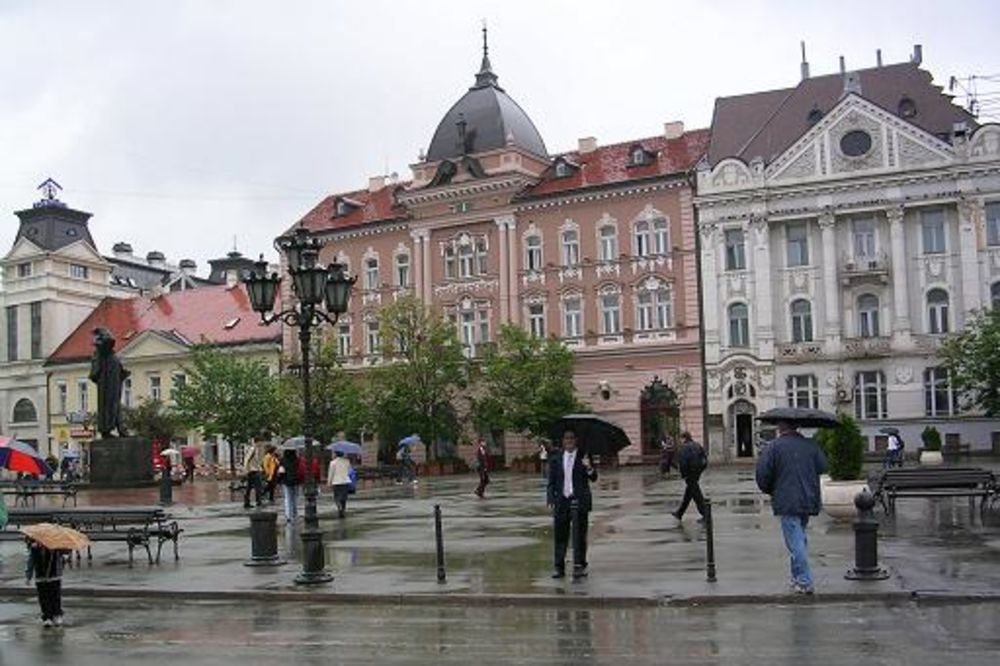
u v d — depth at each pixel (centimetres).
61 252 9088
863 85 6712
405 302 6825
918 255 6216
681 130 7175
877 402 6234
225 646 1323
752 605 1500
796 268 6438
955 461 5347
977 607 1434
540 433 6556
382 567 1977
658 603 1530
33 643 1387
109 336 4306
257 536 2072
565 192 6975
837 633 1280
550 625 1402
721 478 4744
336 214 7975
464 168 7294
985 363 5319
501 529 2623
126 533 2128
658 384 6669
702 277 6581
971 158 6059
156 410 7400
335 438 6962
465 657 1204
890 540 2070
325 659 1216
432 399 6725
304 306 2012
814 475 1537
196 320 8681
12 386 9131
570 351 6719
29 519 2209
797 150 6419
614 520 2711
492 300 7225
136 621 1554
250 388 6638
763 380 6406
